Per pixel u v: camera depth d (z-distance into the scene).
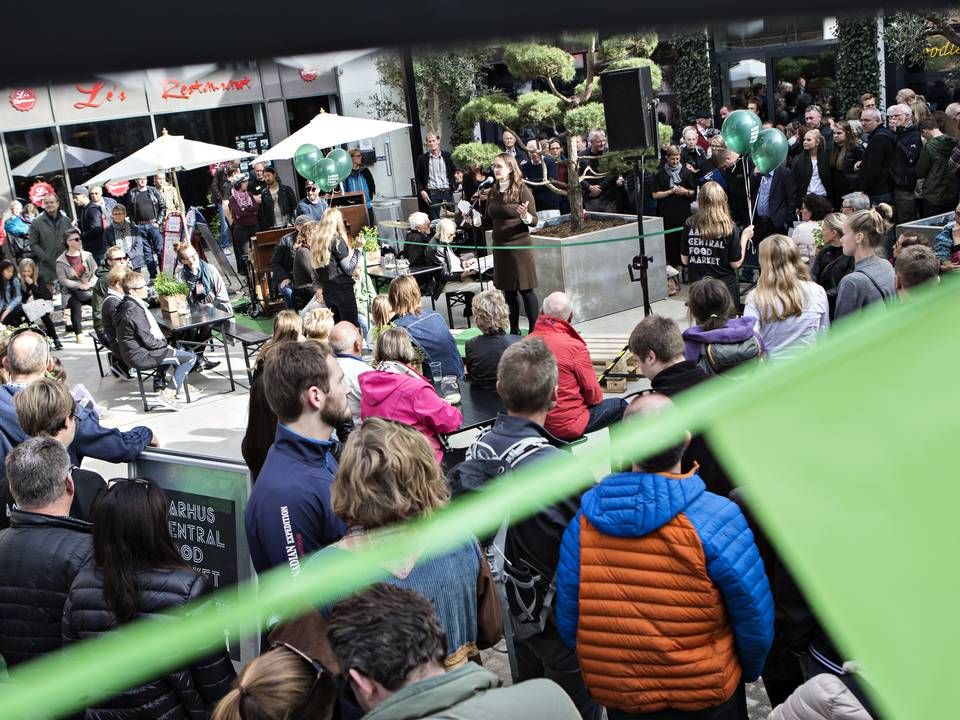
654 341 3.05
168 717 2.06
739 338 3.12
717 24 0.17
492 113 8.95
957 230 5.26
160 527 2.30
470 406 4.78
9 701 0.25
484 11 0.15
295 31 0.14
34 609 2.41
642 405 1.56
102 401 8.53
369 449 1.93
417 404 3.71
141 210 12.45
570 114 8.41
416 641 1.48
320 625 1.73
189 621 0.30
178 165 11.91
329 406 2.61
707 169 10.11
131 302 7.93
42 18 0.12
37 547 2.45
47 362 4.07
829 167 9.02
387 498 1.88
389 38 0.14
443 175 12.60
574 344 4.21
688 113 13.85
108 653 0.28
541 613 2.47
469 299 9.57
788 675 2.71
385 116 14.74
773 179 8.97
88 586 2.29
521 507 0.27
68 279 10.88
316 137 12.13
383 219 13.25
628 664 2.13
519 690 1.48
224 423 7.64
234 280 13.39
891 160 8.65
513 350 2.72
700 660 2.09
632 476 2.09
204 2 0.13
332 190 11.60
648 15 0.16
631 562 2.09
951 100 11.27
